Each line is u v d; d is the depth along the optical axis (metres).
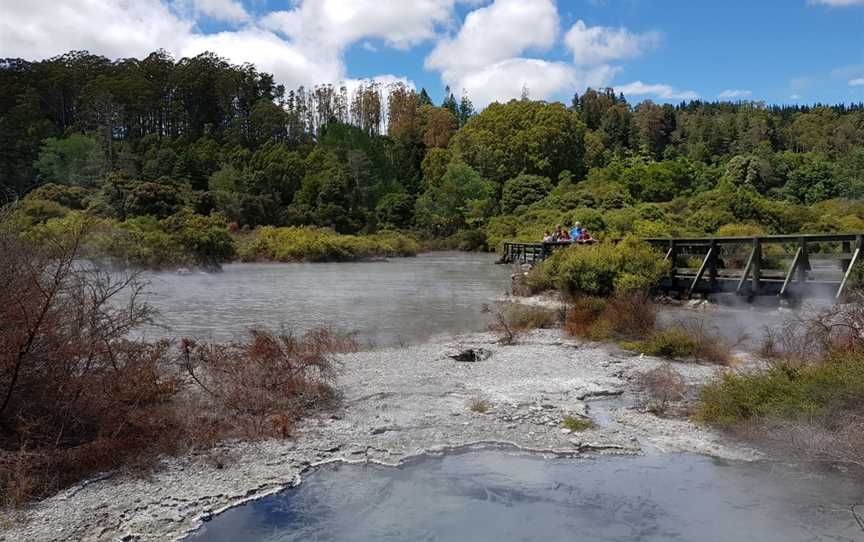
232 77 97.62
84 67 94.50
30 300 6.27
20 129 68.06
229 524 4.85
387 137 103.44
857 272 12.67
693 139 119.00
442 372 9.69
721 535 4.63
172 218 35.16
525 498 5.31
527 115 89.69
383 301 19.52
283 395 7.80
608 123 120.56
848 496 5.25
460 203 71.69
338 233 58.56
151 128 91.44
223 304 18.59
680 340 10.84
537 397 8.27
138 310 9.13
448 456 6.26
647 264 16.22
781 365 7.64
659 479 5.68
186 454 6.20
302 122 101.94
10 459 5.45
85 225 9.24
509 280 27.62
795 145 116.06
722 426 6.94
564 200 65.62
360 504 5.21
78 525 4.77
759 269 15.32
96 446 5.84
